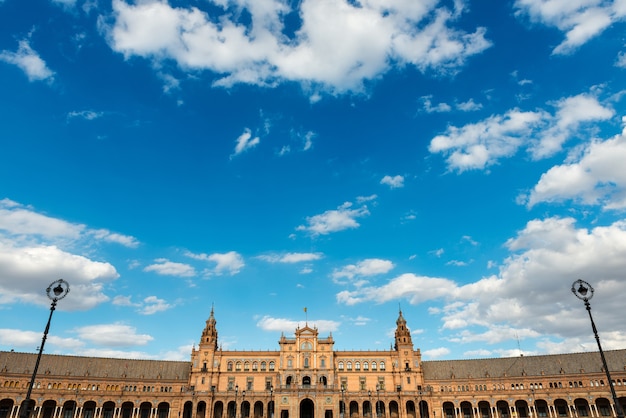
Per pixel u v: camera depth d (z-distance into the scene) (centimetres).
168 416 12900
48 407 12188
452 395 13025
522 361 13500
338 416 12100
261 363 13775
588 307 4694
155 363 14025
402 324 14262
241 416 12850
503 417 12900
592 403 11962
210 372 13550
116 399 12519
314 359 13450
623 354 12512
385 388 13462
